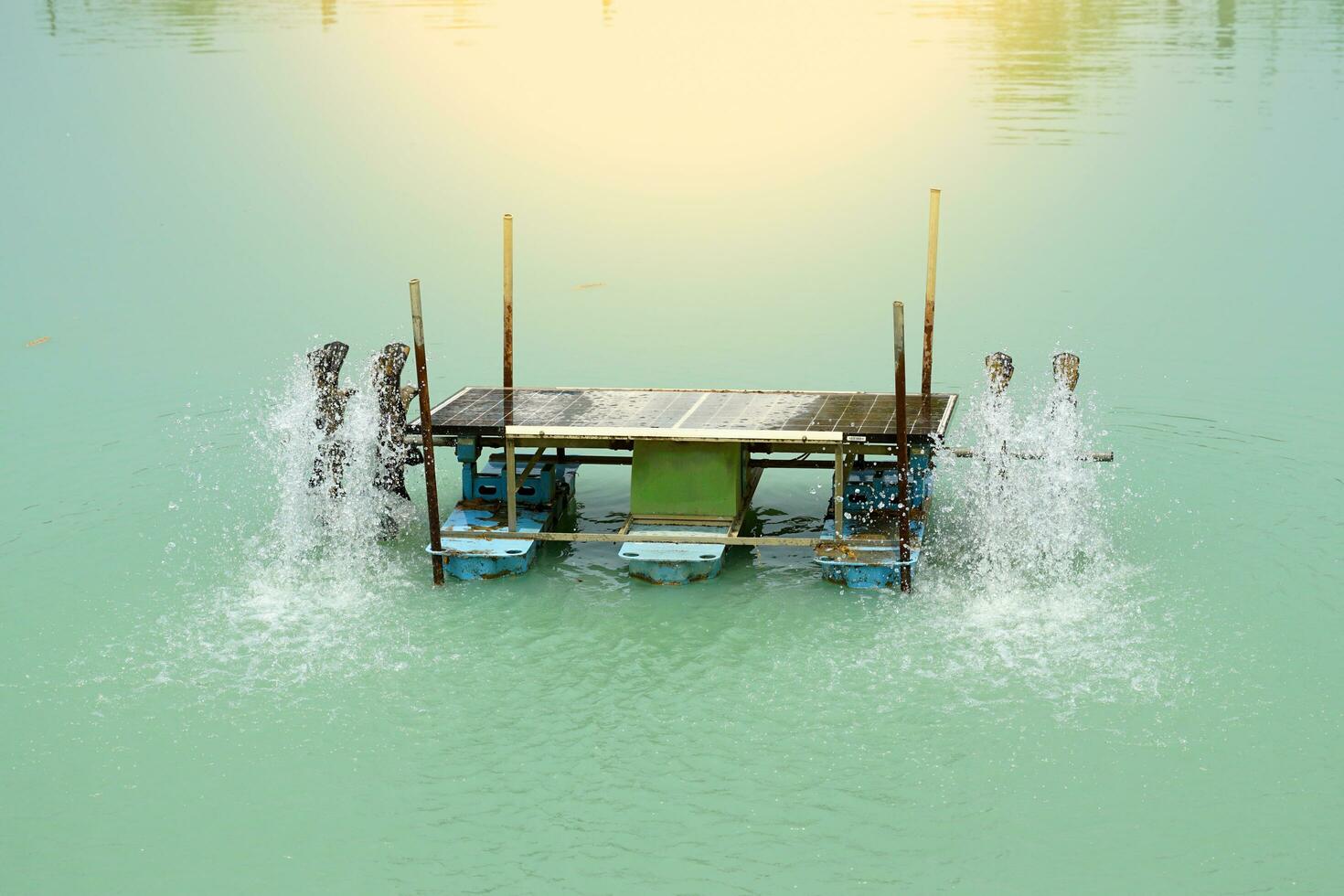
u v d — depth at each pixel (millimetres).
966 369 23391
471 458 17141
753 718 13586
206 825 12211
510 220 17609
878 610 15531
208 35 49469
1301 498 17984
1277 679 13992
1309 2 58594
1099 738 13125
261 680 14422
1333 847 11609
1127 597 15672
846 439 15555
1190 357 23406
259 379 23422
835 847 11742
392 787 12688
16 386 23141
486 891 11297
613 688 14156
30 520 18141
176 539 17594
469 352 24656
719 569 16312
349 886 11406
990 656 14531
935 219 16609
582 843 11859
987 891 11156
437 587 16281
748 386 22672
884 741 13172
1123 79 44062
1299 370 22641
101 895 11344
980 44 50156
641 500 16547
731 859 11602
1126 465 19203
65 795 12625
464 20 53031
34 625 15531
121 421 21562
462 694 14133
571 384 22859
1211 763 12719
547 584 16297
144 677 14484
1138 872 11359
